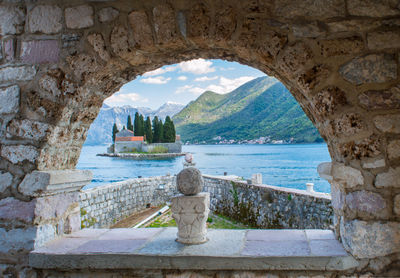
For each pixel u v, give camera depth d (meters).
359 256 2.12
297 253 2.18
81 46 2.51
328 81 2.21
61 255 2.34
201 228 2.48
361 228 2.13
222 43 2.38
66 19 2.53
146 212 10.98
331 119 2.22
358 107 2.17
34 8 2.58
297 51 2.23
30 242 2.46
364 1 2.18
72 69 2.52
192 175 2.52
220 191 10.48
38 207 2.51
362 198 2.15
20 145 2.55
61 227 2.80
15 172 2.55
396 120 2.13
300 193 6.85
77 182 2.85
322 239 2.48
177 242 2.51
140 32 2.42
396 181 2.11
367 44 2.17
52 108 2.53
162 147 62.50
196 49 2.61
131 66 2.77
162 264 2.24
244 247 2.34
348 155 2.20
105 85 2.81
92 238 2.72
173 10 2.37
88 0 2.49
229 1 2.30
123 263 2.28
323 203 6.13
